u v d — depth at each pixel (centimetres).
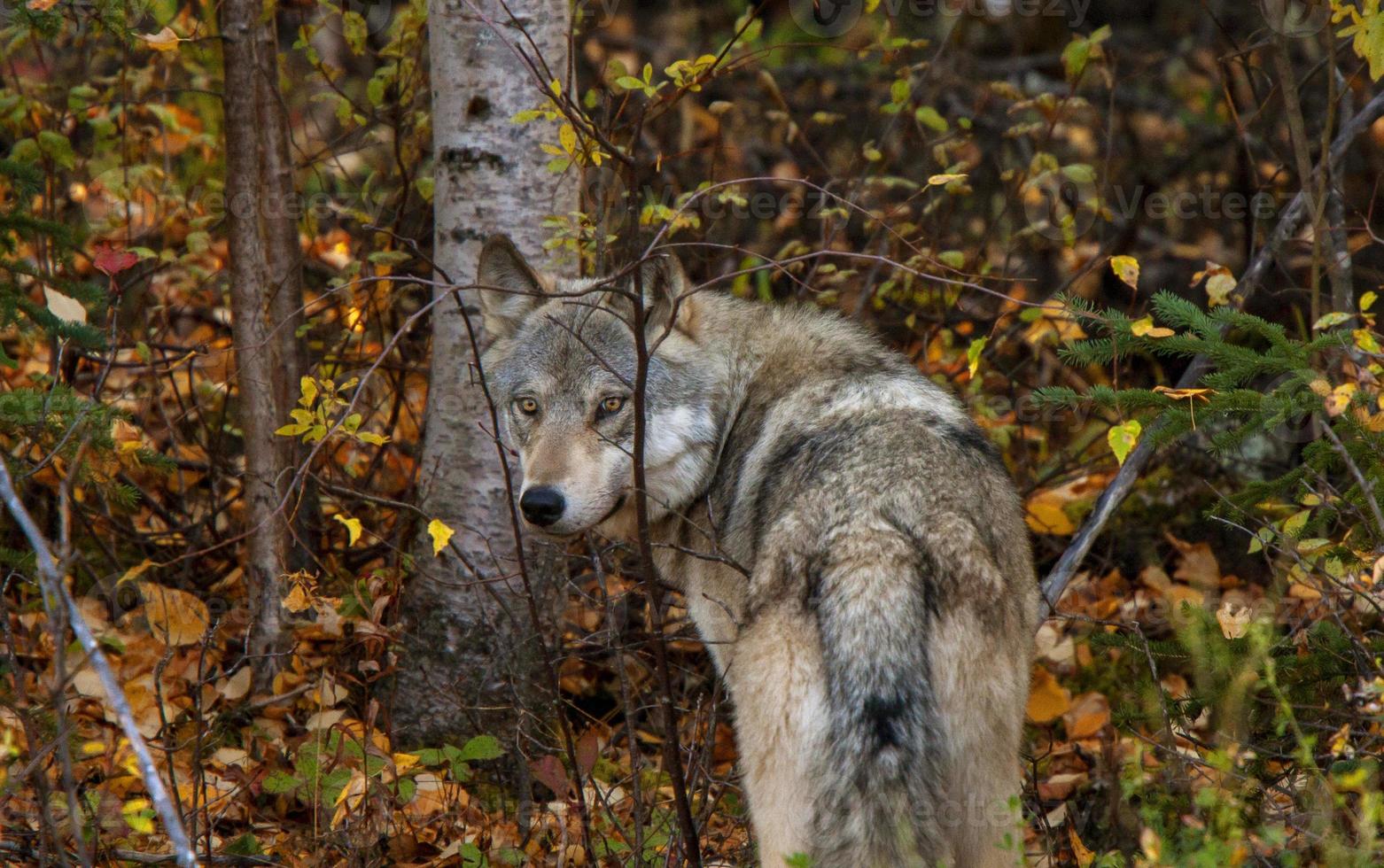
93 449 802
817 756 642
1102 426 1329
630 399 832
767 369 841
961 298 1378
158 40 907
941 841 625
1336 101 982
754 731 675
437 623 984
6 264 896
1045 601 820
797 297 1189
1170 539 1182
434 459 989
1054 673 1103
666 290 834
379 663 1018
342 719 930
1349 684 789
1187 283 1584
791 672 658
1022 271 1413
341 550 1114
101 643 926
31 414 786
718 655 791
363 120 1127
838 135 1714
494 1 942
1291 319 1313
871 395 770
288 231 1045
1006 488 740
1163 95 1919
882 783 617
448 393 976
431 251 1213
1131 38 1980
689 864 763
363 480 1152
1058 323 1188
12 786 694
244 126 993
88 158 1313
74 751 805
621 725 1026
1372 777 724
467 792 937
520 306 895
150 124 1404
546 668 811
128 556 1145
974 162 1619
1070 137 1738
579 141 822
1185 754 794
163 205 1294
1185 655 854
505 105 952
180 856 555
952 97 1716
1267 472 1229
